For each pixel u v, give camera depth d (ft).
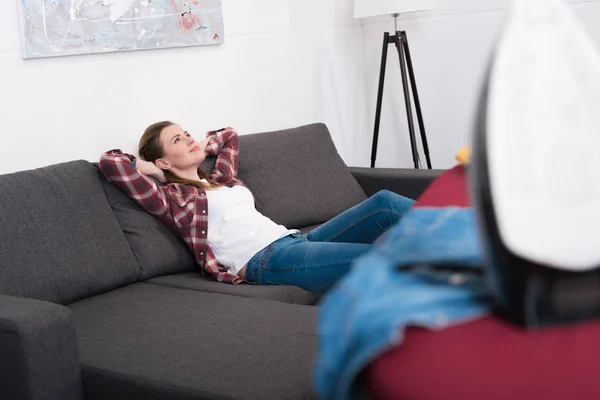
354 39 14.96
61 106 9.70
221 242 9.09
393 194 9.23
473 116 3.46
